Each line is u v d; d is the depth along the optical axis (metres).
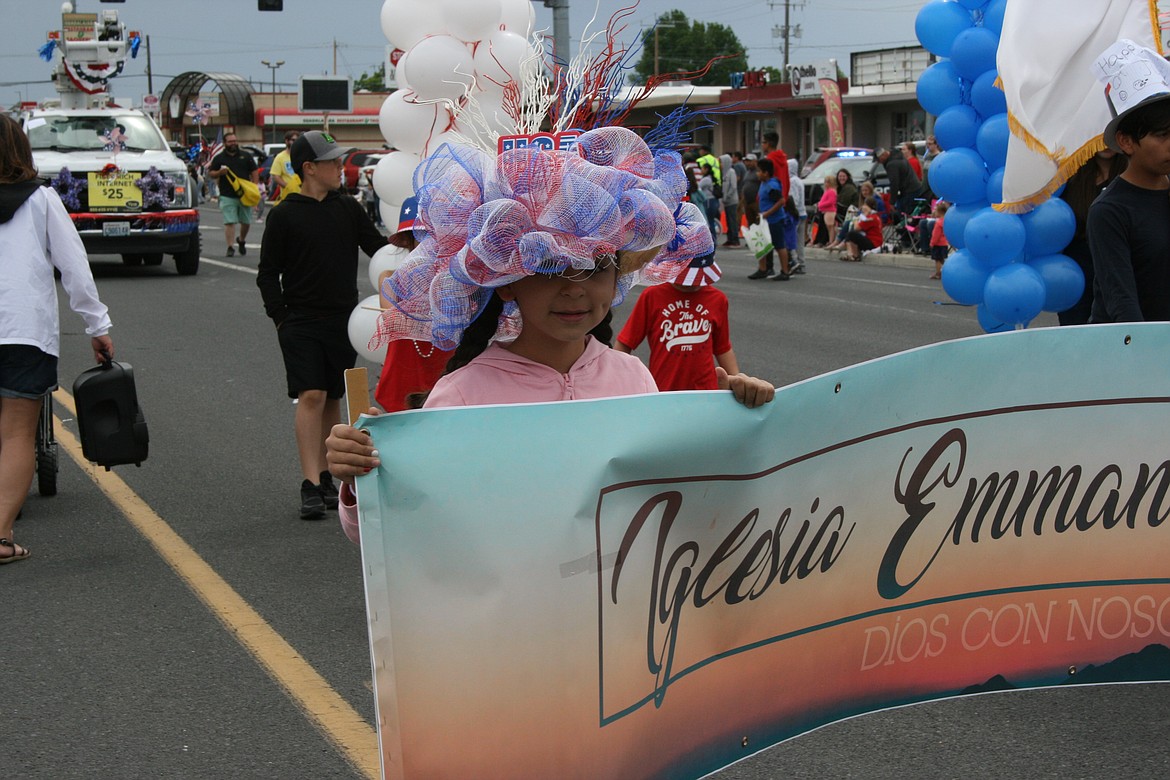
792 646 2.55
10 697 3.95
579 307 2.36
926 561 2.65
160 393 9.26
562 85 2.69
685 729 2.44
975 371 2.60
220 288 16.20
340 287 5.95
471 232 2.30
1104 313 4.22
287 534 5.76
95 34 20.20
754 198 18.06
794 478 2.47
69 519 6.01
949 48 7.26
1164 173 4.08
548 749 2.26
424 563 2.17
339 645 4.39
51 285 5.25
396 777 2.18
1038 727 3.69
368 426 2.13
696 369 5.32
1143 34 6.22
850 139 44.12
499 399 2.45
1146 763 3.45
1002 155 6.92
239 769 3.48
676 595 2.39
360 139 68.00
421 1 5.96
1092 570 2.77
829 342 11.67
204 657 4.29
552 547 2.22
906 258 20.47
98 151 17.17
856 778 3.39
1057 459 2.69
